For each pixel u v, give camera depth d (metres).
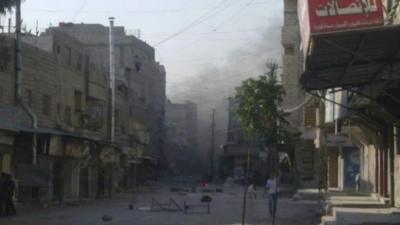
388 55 13.98
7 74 36.50
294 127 59.12
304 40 13.62
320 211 30.20
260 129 58.41
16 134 36.22
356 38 12.28
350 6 12.76
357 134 34.31
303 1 13.46
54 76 44.25
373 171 33.16
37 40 45.31
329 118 33.53
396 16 19.95
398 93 17.25
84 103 51.38
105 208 36.09
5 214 29.66
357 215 21.38
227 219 28.05
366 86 17.73
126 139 69.25
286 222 26.58
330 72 15.17
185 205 33.78
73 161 44.84
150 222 26.59
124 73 78.38
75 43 49.22
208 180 101.00
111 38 59.91
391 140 25.20
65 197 44.50
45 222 26.16
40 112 41.69
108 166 52.78
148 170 88.12
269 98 58.53
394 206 24.77
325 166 36.69
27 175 34.59
